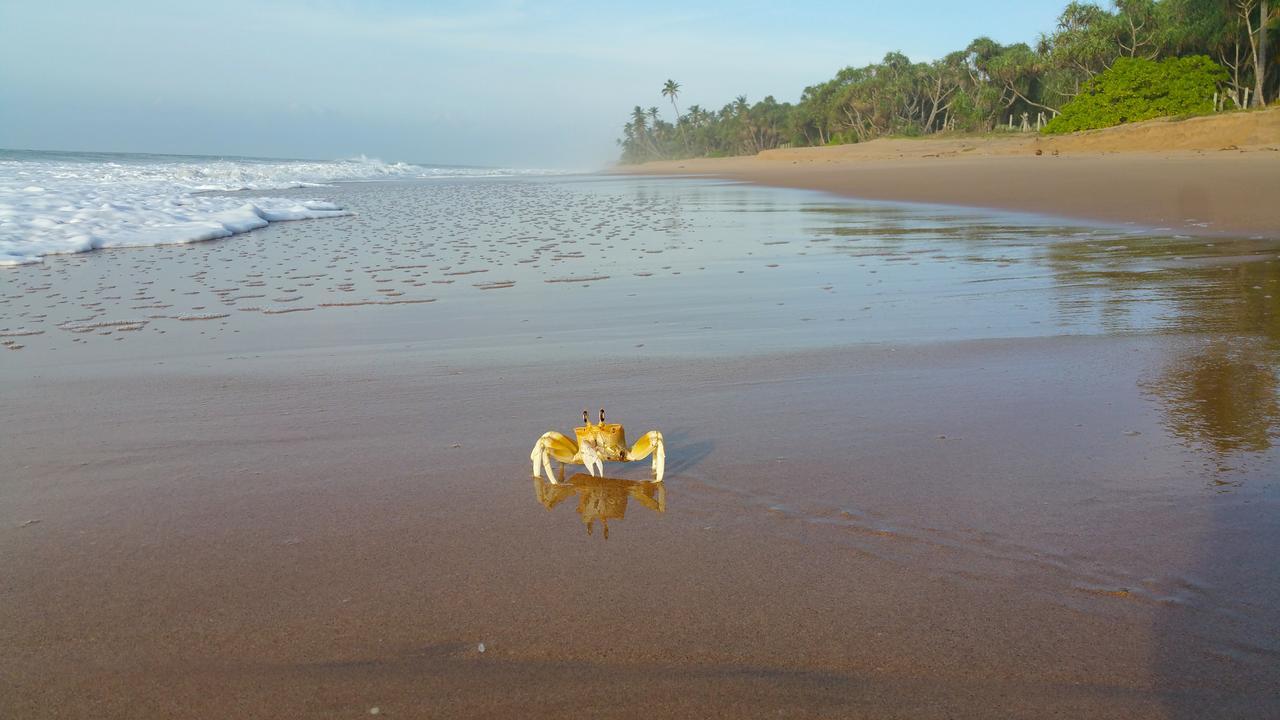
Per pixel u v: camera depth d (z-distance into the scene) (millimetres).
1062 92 78875
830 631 3062
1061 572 3432
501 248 16281
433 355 7867
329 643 3070
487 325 9211
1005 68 83750
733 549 3762
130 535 4070
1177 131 45219
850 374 6738
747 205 27094
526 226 21062
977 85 94188
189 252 15859
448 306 10352
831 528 3939
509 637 3080
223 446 5402
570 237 18188
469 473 4855
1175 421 5270
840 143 107312
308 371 7344
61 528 4168
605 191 40312
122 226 18922
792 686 2746
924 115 110250
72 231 17797
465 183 54875
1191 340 7359
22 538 4055
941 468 4629
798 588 3387
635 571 3584
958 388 6219
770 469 4727
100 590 3514
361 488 4641
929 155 61406
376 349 8156
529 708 2668
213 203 25656
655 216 23547
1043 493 4230
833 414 5711
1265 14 54250
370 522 4176
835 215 22234
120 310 10281
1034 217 19312
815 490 4395
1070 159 40938
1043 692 2680
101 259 14836
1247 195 19938
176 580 3592
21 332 9094
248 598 3420
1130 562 3486
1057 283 10602
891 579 3434
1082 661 2830
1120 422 5293
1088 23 70188
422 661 2941
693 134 178250
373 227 21094
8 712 2699
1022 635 2994
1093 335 7715
